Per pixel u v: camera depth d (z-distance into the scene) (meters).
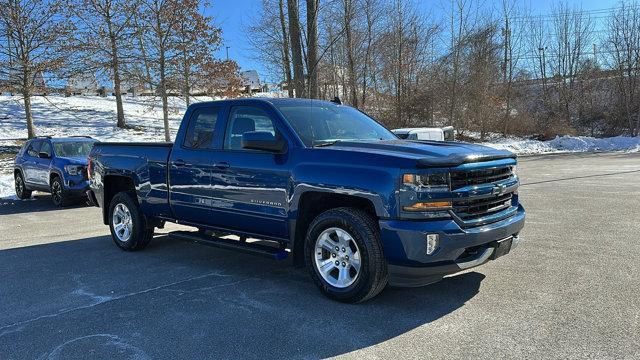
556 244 6.35
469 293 4.63
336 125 5.42
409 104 31.44
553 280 4.90
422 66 32.25
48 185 12.73
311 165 4.62
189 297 4.84
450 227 4.04
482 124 32.97
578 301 4.31
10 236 8.50
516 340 3.60
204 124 5.83
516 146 29.78
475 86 32.66
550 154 26.02
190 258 6.45
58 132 27.16
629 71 34.59
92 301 4.80
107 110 36.12
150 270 5.89
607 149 28.16
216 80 24.95
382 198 4.12
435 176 4.07
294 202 4.73
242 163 5.21
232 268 5.88
